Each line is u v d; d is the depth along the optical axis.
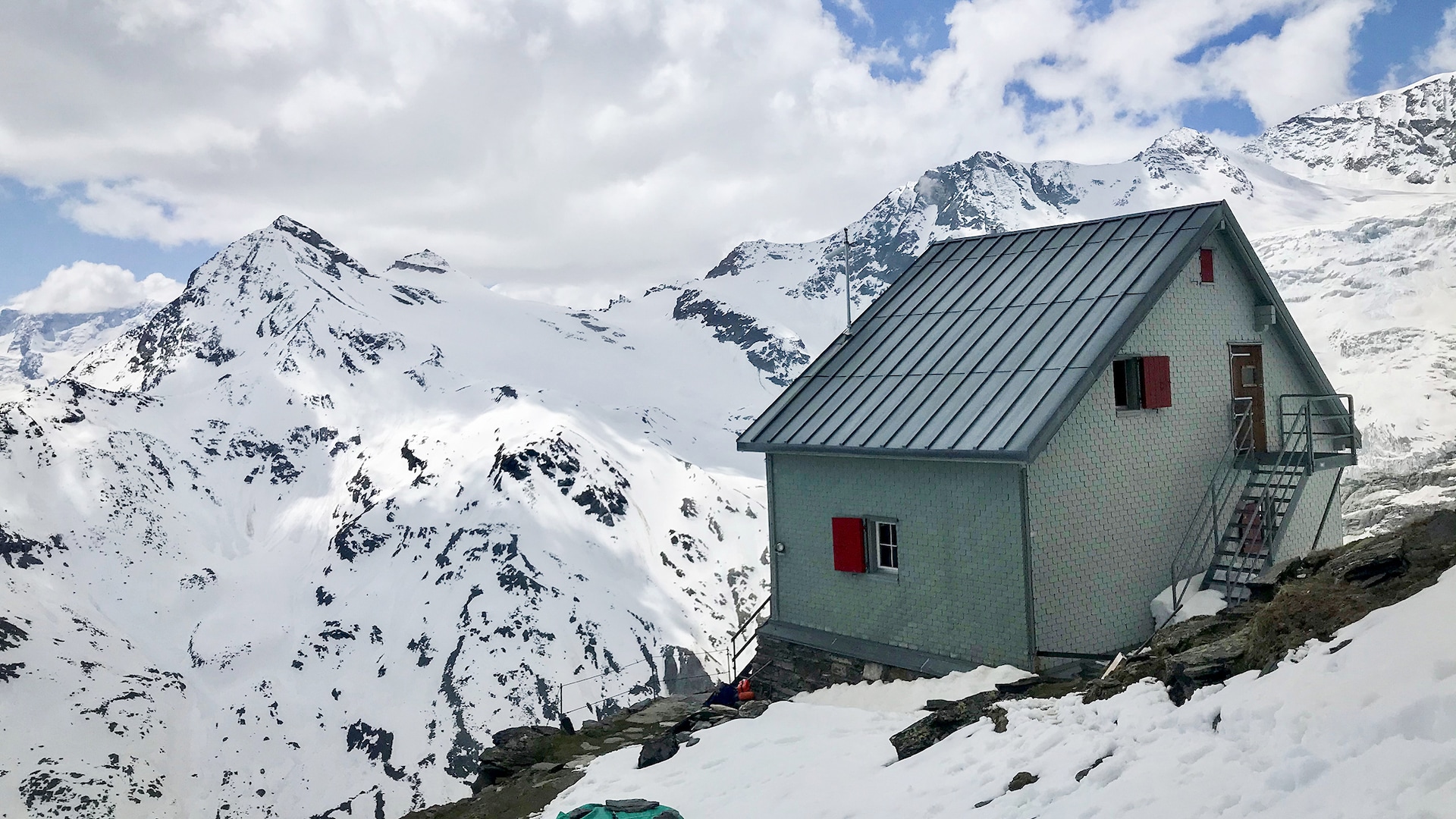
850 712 16.70
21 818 138.38
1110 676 13.48
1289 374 23.69
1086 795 9.38
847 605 21.92
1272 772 7.98
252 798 163.12
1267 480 21.48
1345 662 9.15
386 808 161.75
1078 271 21.80
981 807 10.34
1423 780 6.87
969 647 19.38
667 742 16.80
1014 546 18.44
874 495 21.22
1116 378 20.83
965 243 25.58
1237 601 19.62
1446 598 9.21
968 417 19.42
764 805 12.81
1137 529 20.31
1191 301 21.64
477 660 190.88
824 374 24.06
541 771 18.58
